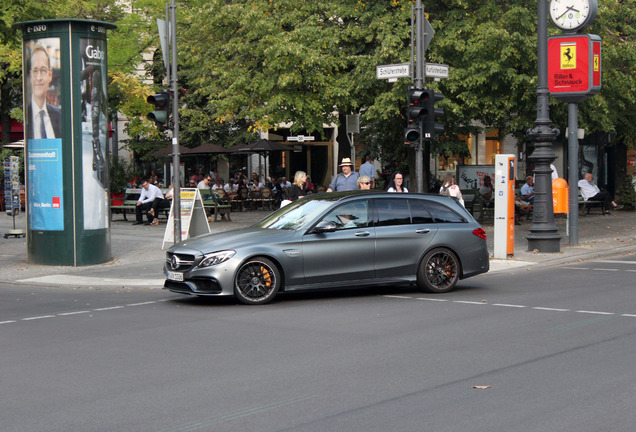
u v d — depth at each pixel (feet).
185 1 103.65
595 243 64.08
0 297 41.39
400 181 53.78
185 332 29.89
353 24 76.02
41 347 27.55
